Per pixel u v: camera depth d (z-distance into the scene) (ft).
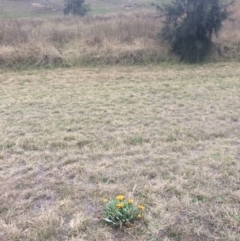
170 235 8.41
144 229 8.56
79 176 11.22
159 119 16.81
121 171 11.50
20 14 66.74
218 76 25.98
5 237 8.30
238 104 19.02
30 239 8.30
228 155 12.60
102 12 64.13
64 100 20.07
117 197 9.18
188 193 10.13
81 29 35.29
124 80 25.07
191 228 8.61
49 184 10.75
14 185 10.71
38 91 22.15
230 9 37.86
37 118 17.03
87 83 24.17
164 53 31.63
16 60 29.12
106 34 33.68
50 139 14.28
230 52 32.68
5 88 23.04
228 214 9.09
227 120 16.58
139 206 9.14
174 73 27.20
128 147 13.52
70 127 15.67
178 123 16.21
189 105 19.02
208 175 11.12
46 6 78.54
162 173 11.40
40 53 29.76
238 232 8.51
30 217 9.11
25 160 12.40
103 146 13.65
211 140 14.21
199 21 30.14
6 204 9.70
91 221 8.89
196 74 26.73
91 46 31.71
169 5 31.96
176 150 13.23
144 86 23.24
